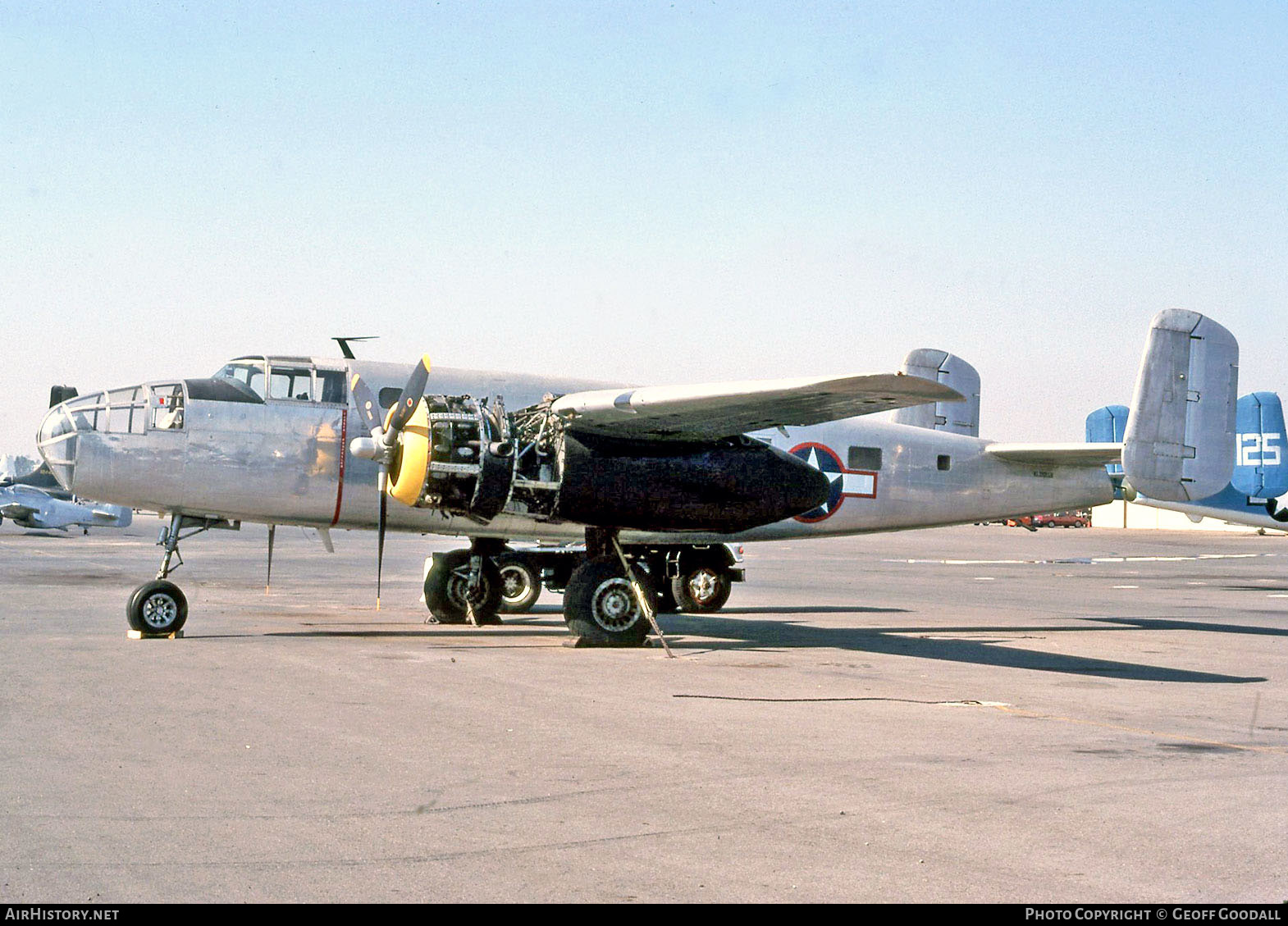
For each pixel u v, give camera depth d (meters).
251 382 16.70
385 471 15.35
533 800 7.03
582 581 15.31
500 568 20.66
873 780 7.68
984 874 5.75
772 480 15.80
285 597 23.41
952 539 72.31
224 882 5.45
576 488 14.91
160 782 7.29
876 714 10.30
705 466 15.46
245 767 7.73
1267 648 16.84
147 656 13.22
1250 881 5.66
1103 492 21.98
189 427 16.05
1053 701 11.42
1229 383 19.16
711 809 6.88
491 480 14.69
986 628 19.53
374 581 28.70
